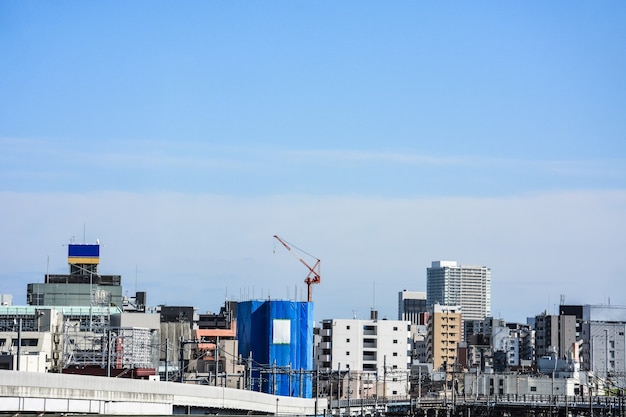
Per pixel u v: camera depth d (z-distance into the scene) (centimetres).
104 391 14188
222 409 17938
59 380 13300
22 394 12719
